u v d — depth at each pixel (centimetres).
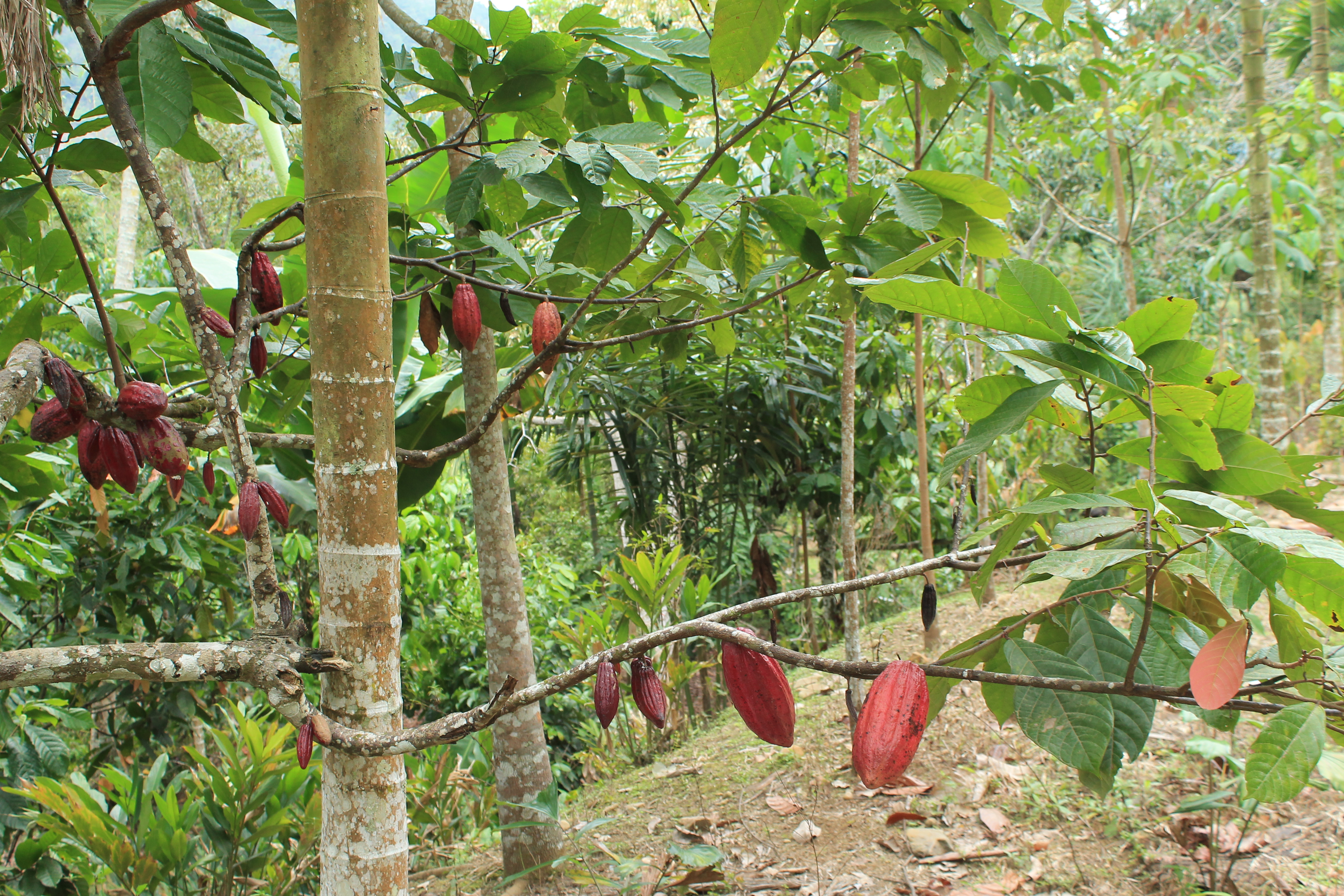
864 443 566
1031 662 115
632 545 584
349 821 110
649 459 572
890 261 207
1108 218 855
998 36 212
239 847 296
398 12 255
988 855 259
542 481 838
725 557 621
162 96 141
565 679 103
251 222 217
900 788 312
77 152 164
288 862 315
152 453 122
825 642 580
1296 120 485
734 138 176
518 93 171
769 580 591
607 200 215
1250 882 225
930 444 547
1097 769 110
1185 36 605
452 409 314
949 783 308
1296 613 115
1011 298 121
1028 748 318
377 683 112
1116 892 232
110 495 395
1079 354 116
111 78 116
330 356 109
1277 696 105
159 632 476
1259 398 541
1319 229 604
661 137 169
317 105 107
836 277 229
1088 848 254
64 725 430
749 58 160
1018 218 855
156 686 463
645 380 539
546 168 158
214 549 451
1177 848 245
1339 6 566
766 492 597
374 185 109
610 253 213
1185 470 123
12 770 365
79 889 315
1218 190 609
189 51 154
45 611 460
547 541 832
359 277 109
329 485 110
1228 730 125
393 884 112
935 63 193
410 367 362
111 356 132
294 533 491
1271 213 501
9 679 99
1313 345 777
